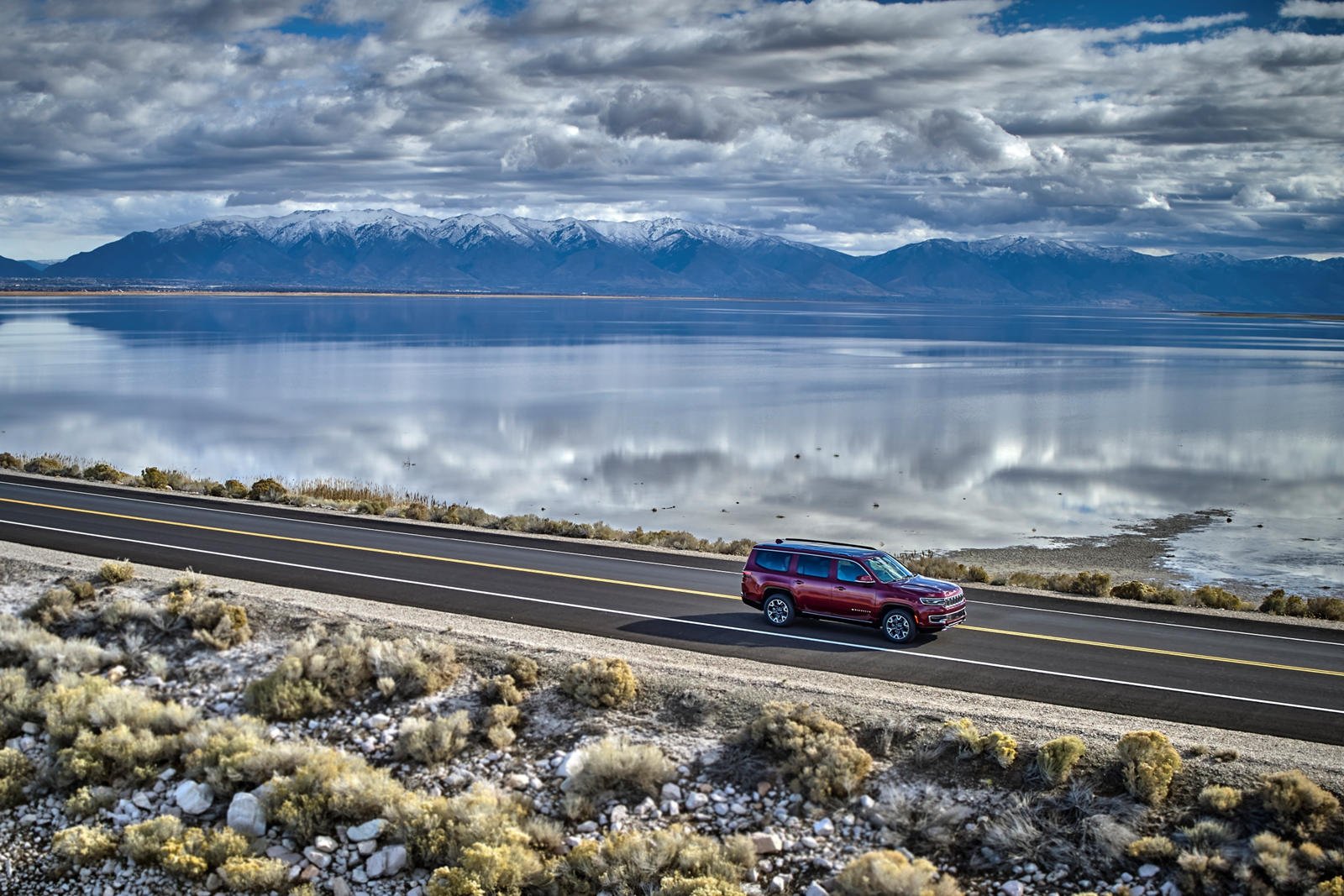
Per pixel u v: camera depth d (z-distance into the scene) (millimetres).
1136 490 63250
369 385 120000
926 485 63875
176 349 172875
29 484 41875
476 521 37406
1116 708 18359
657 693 18594
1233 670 20844
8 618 22047
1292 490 63719
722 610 24984
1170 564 43875
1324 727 17578
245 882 14156
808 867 14375
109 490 40938
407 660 19500
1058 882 13727
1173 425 95500
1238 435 88750
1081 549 46938
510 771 16766
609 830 15312
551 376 137250
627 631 22797
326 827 15242
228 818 15492
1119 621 24875
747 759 16578
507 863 14117
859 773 15711
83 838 15109
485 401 106062
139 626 21750
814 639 22500
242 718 18016
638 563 30625
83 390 108312
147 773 16547
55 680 19484
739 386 127312
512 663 19500
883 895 13383
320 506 39469
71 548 29484
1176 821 14375
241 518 35781
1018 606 26422
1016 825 14492
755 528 50594
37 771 16969
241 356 161125
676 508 55594
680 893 13594
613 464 69562
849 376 144750
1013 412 103875
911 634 22125
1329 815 13938
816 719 16922
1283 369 169625
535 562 30203
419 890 14242
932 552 45688
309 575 27359
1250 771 15148
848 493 60906
